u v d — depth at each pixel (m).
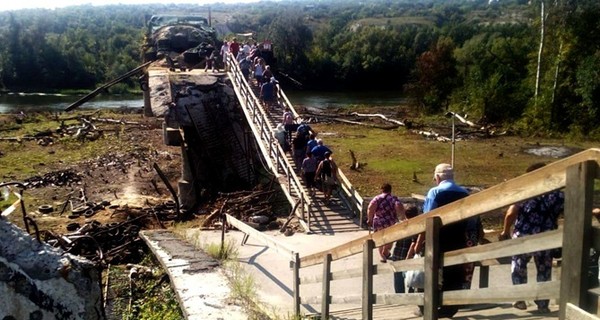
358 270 6.06
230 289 7.82
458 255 3.96
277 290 9.11
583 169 2.80
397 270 5.06
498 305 5.63
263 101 21.80
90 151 36.31
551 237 3.15
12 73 92.06
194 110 23.78
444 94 52.19
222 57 28.30
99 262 10.43
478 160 28.33
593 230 2.82
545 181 3.08
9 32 96.25
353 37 95.88
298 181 15.58
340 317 6.75
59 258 2.91
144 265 11.02
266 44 29.78
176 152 35.94
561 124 37.69
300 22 99.00
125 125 46.53
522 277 5.57
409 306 6.81
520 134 37.66
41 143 38.91
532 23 44.88
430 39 91.62
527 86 42.84
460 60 55.59
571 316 2.83
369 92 83.75
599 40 38.53
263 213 16.47
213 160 23.31
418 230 4.47
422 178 24.08
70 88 92.44
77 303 2.90
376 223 9.34
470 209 3.74
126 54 104.06
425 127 41.22
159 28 33.34
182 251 9.85
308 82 91.00
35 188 27.16
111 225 16.48
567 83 37.78
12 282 2.76
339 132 39.00
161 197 25.83
